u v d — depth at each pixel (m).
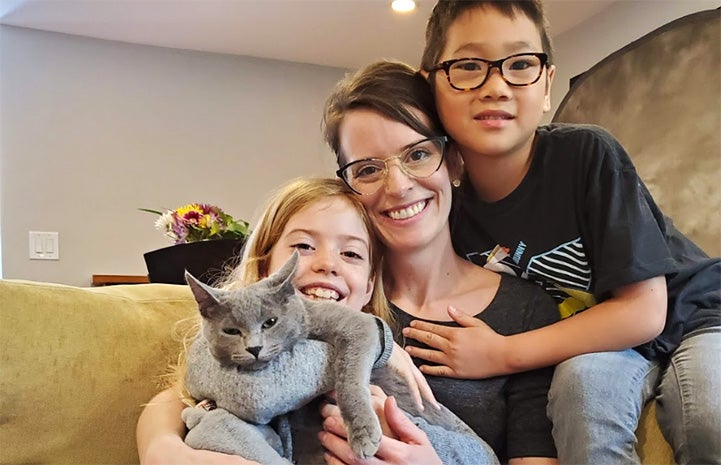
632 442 0.98
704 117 1.96
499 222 1.27
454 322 1.15
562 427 1.00
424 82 1.20
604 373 1.02
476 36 1.13
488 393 1.09
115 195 2.83
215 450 0.79
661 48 2.12
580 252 1.19
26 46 2.74
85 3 2.51
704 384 1.01
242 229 1.69
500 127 1.14
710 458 0.93
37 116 2.74
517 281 1.24
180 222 1.67
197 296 0.81
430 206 1.13
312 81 3.20
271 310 0.80
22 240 2.68
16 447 0.99
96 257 2.79
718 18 1.94
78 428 1.03
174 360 1.12
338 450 0.83
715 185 1.90
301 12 2.60
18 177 2.70
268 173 3.10
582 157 1.20
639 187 1.18
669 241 1.29
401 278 1.21
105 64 2.86
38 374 1.01
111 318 1.10
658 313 1.09
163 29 2.76
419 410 0.97
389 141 1.10
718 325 1.17
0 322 1.01
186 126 2.97
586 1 2.55
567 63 2.82
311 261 1.03
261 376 0.81
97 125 2.83
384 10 2.58
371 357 0.86
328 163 3.14
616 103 2.29
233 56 3.07
